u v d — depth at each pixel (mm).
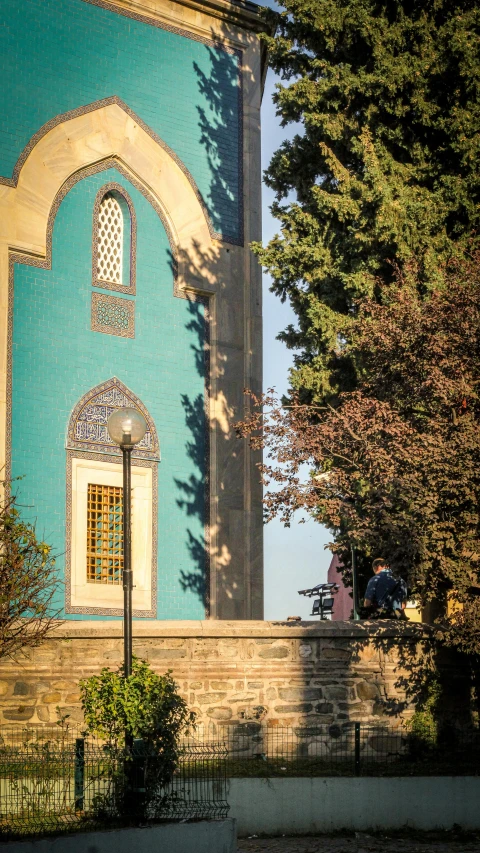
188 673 15805
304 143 21766
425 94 20344
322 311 20422
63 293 21391
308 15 20781
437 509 16219
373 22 20422
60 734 15148
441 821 14797
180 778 13352
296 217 20969
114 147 22453
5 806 12008
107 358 21844
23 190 21031
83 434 21281
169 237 23219
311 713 16109
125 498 13711
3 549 15711
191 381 23094
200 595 22547
